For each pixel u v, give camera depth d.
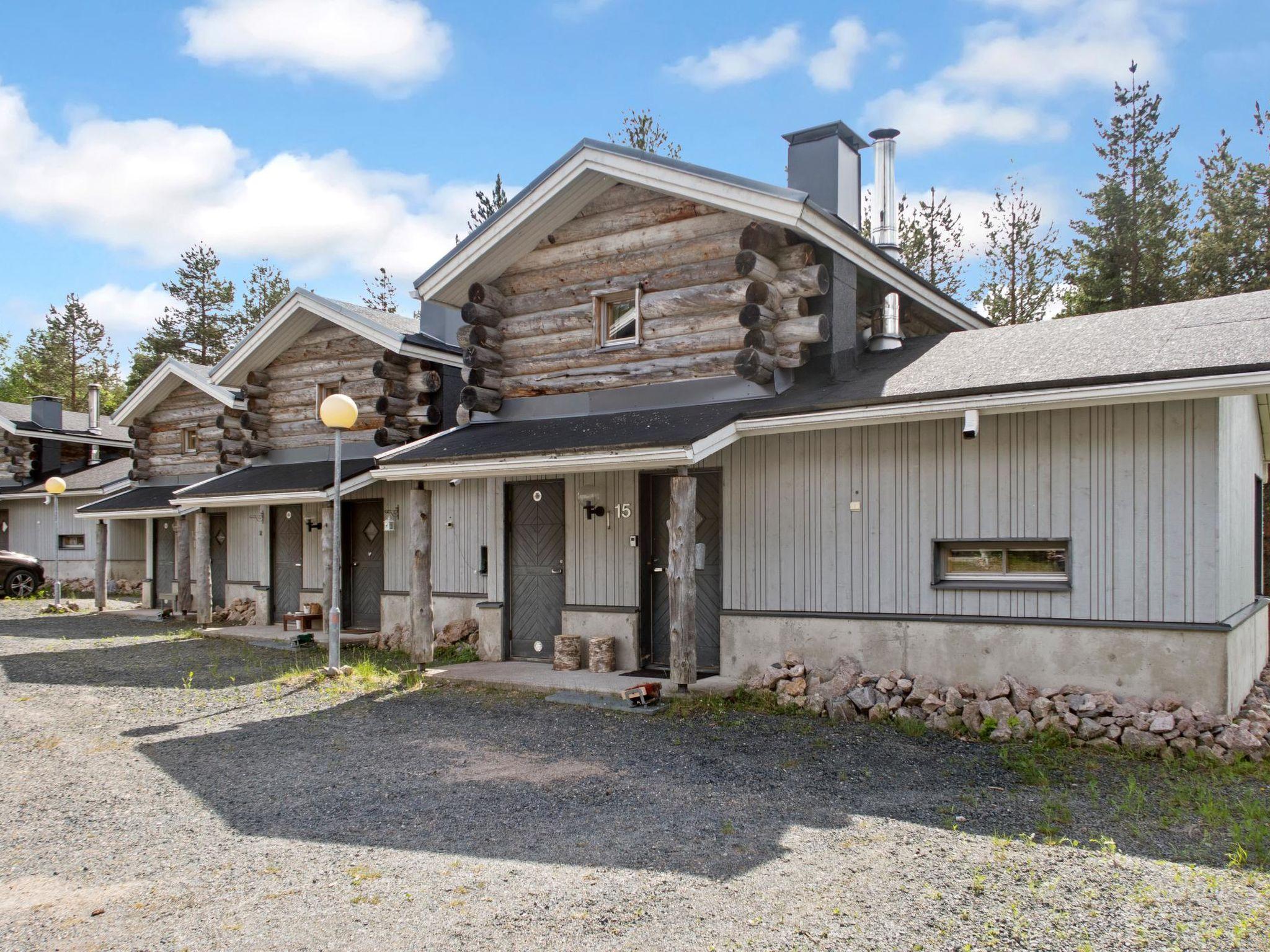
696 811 5.39
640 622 9.80
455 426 13.90
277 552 15.51
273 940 3.79
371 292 33.38
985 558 7.77
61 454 24.67
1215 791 5.64
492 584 11.06
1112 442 7.12
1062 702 6.98
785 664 8.45
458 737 7.40
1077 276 20.70
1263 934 3.68
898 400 7.39
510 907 4.07
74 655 12.22
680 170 8.77
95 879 4.49
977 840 4.82
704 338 9.26
